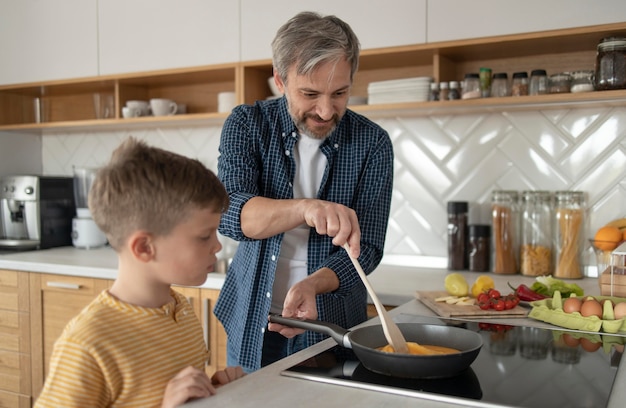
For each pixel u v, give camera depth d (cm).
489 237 238
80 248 305
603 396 87
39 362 261
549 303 154
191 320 103
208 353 105
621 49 200
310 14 135
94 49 290
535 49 226
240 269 159
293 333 121
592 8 200
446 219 252
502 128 241
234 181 147
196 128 302
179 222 92
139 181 91
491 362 105
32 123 344
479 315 149
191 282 96
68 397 84
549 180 234
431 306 161
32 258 270
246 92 260
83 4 292
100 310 91
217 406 81
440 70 233
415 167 257
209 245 97
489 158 243
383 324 105
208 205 95
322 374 95
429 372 92
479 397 85
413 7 226
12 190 302
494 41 214
